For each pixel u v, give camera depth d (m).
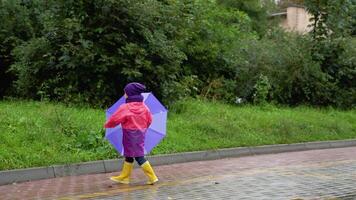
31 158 9.84
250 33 25.73
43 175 9.61
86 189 8.51
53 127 11.62
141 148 8.76
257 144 13.64
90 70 15.07
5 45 18.73
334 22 21.44
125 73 14.55
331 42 21.30
